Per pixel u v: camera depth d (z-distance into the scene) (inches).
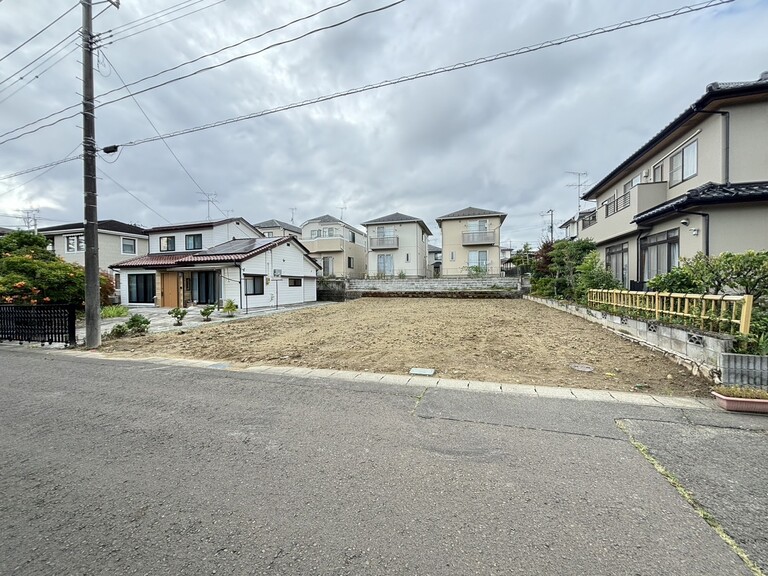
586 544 65.0
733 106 321.7
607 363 203.9
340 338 303.3
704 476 87.9
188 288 642.2
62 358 237.3
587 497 79.3
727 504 76.8
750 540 65.9
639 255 433.4
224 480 87.5
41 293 381.1
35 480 88.1
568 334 302.5
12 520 73.0
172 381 177.2
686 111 335.3
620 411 131.3
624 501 77.7
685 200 300.0
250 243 698.2
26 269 383.6
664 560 61.0
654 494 80.4
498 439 108.9
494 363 209.6
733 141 321.4
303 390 160.7
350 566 60.4
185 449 104.0
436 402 142.9
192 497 80.7
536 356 225.3
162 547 65.2
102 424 123.0
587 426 118.2
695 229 326.0
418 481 86.2
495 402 142.3
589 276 435.2
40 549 64.7
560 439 108.7
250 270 606.5
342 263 1106.1
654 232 406.6
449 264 1058.7
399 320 421.4
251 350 258.2
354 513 74.4
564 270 572.7
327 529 69.6
